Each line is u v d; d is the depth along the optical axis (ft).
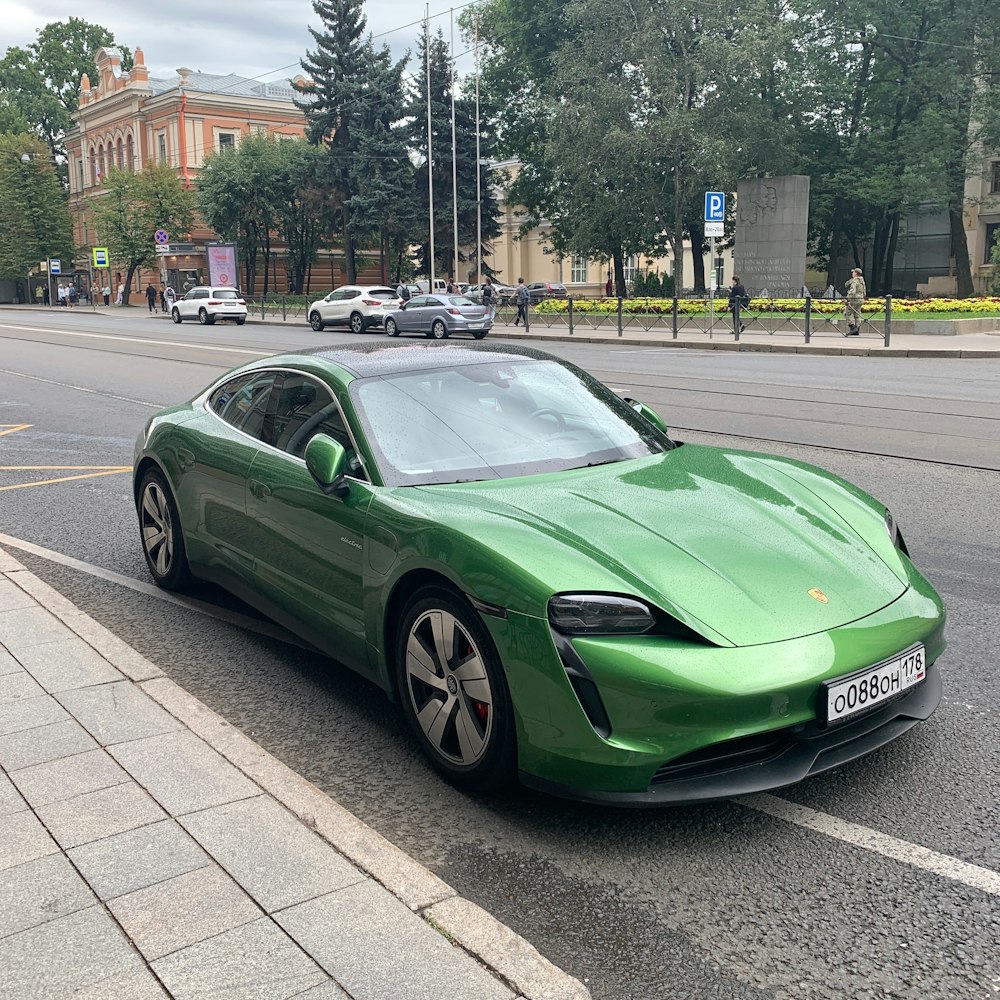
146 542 18.63
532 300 174.91
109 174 220.64
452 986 7.29
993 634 15.34
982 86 139.23
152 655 15.48
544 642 9.55
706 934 8.49
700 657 9.37
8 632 15.12
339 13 177.78
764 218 119.14
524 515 10.99
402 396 13.57
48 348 87.04
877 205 140.26
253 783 10.41
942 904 8.84
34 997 7.29
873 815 10.36
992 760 11.49
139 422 41.68
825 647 9.78
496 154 178.09
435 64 175.63
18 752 11.19
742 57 114.52
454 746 10.94
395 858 8.93
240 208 186.60
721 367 61.41
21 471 31.37
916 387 47.85
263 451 14.56
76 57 307.37
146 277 226.38
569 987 7.25
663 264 231.30
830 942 8.35
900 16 131.75
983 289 160.04
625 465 13.11
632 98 120.57
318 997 7.20
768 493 12.46
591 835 10.10
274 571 14.08
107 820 9.71
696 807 10.61
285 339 96.99
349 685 14.30
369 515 11.82
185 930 7.99
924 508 23.44
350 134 174.29
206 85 227.61
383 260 180.34
